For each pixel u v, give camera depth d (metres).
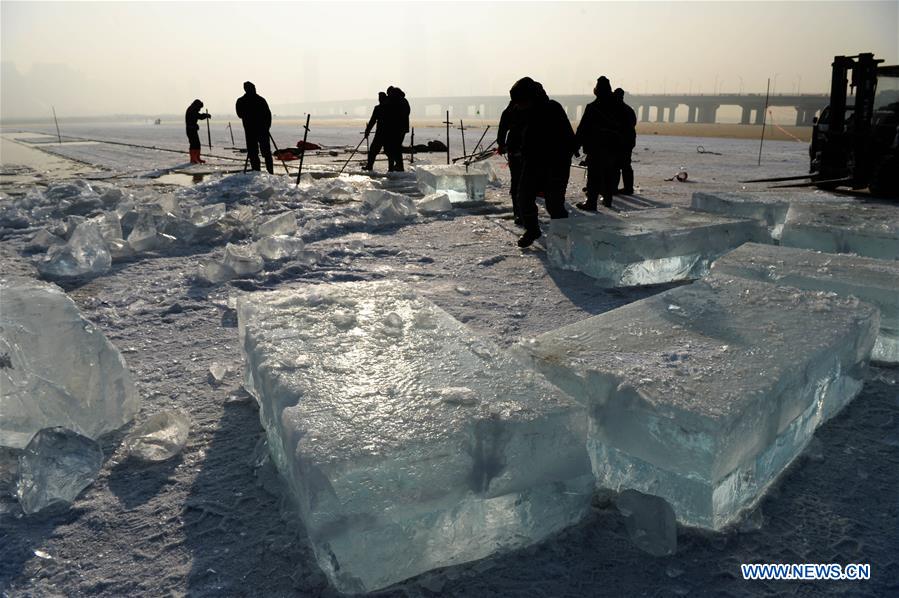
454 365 2.00
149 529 1.80
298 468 1.51
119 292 4.32
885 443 2.22
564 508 1.75
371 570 1.53
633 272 4.43
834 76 10.05
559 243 4.98
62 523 1.83
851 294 2.93
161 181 11.38
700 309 2.56
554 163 5.59
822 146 10.59
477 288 4.41
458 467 1.58
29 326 2.24
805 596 1.52
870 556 1.66
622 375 1.87
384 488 1.50
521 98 5.49
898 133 8.65
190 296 4.22
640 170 13.84
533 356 2.12
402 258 5.40
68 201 7.57
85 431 2.30
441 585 1.56
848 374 2.45
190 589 1.57
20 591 1.57
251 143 11.19
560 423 1.68
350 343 2.19
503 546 1.69
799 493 1.93
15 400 2.12
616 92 7.71
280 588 1.57
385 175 12.40
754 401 1.74
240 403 2.63
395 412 1.67
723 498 1.75
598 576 1.60
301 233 6.29
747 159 17.42
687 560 1.65
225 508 1.89
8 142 29.25
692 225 4.74
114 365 2.45
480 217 7.47
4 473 2.04
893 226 4.21
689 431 1.68
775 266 3.25
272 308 2.58
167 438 2.23
